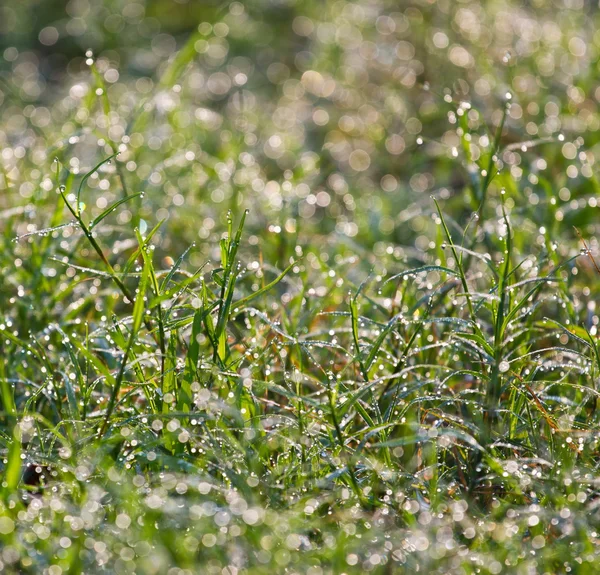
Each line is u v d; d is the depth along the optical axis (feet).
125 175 21.06
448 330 15.14
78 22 42.14
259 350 13.83
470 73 29.73
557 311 16.60
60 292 15.49
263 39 39.70
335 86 33.96
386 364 14.34
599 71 25.40
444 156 24.54
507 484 12.03
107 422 11.74
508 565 10.37
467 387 14.37
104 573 9.94
